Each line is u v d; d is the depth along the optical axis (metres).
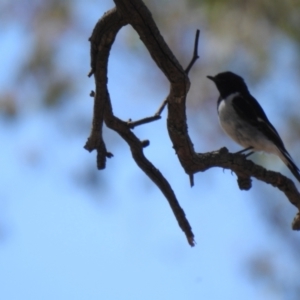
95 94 6.10
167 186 6.36
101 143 6.44
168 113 6.14
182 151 6.45
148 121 6.44
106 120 6.33
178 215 6.35
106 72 6.02
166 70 5.71
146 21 5.49
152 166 6.33
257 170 7.24
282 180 7.36
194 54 6.12
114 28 5.78
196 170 6.74
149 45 5.59
